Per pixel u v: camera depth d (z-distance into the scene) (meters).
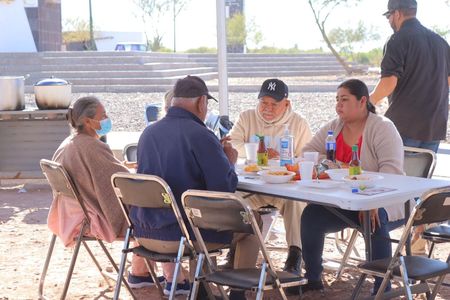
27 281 5.53
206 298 4.64
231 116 17.11
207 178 4.15
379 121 4.86
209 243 4.17
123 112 18.70
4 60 29.81
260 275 3.67
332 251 6.21
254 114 5.77
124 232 4.70
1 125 9.20
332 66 37.28
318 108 19.05
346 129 5.02
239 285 3.69
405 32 5.89
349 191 4.07
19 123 9.19
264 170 4.56
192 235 4.17
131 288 5.23
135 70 30.03
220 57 7.95
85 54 31.20
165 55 33.88
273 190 4.20
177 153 4.20
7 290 5.31
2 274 5.72
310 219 4.85
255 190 4.30
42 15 34.31
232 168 4.25
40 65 29.91
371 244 4.48
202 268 4.22
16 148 9.25
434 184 4.29
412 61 5.88
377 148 4.82
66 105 9.10
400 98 6.00
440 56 5.98
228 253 5.54
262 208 5.47
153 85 27.97
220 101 8.01
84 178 4.68
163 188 4.02
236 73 34.44
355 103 4.87
